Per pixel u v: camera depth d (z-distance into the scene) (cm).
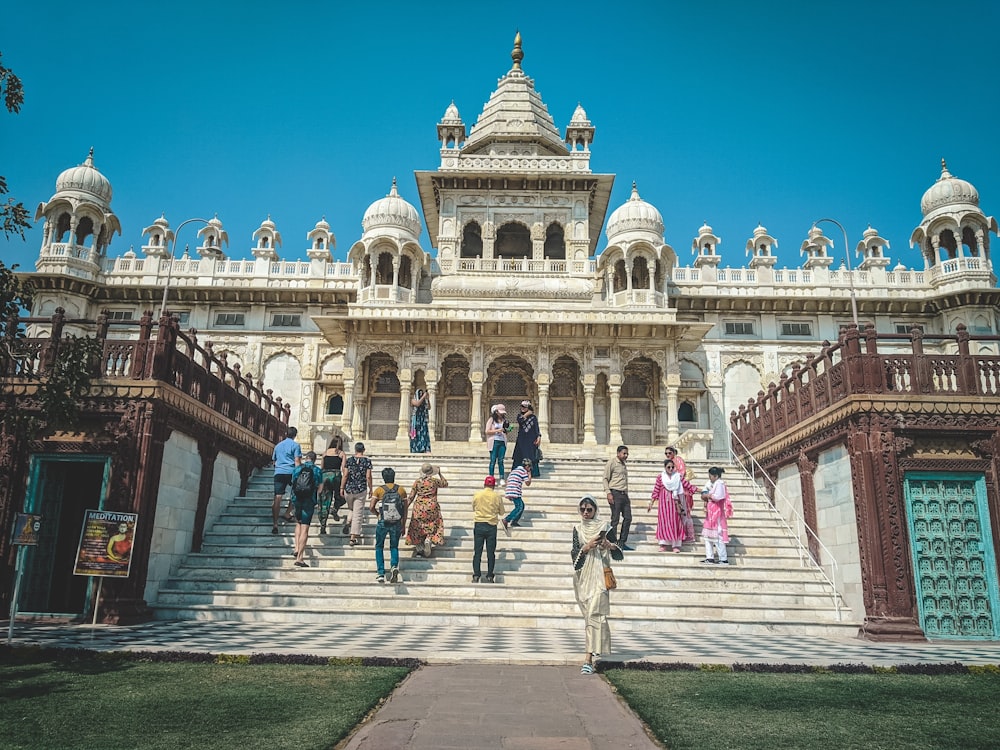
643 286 2909
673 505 1353
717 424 2959
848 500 1216
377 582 1180
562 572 1242
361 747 461
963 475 1148
